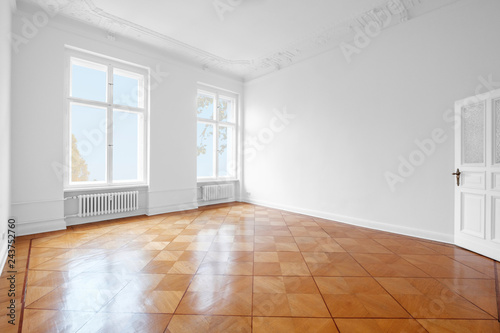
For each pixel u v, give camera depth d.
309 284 2.48
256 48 5.57
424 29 3.97
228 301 2.16
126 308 2.04
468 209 3.48
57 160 4.28
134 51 5.22
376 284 2.49
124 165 5.37
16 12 3.83
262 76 6.85
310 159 5.71
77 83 4.78
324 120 5.44
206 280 2.54
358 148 4.85
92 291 2.30
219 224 4.84
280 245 3.65
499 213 3.09
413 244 3.72
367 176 4.72
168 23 4.62
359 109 4.83
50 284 2.42
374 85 4.60
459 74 3.62
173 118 5.91
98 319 1.89
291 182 6.13
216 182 7.09
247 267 2.87
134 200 5.30
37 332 1.73
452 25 3.68
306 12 4.25
